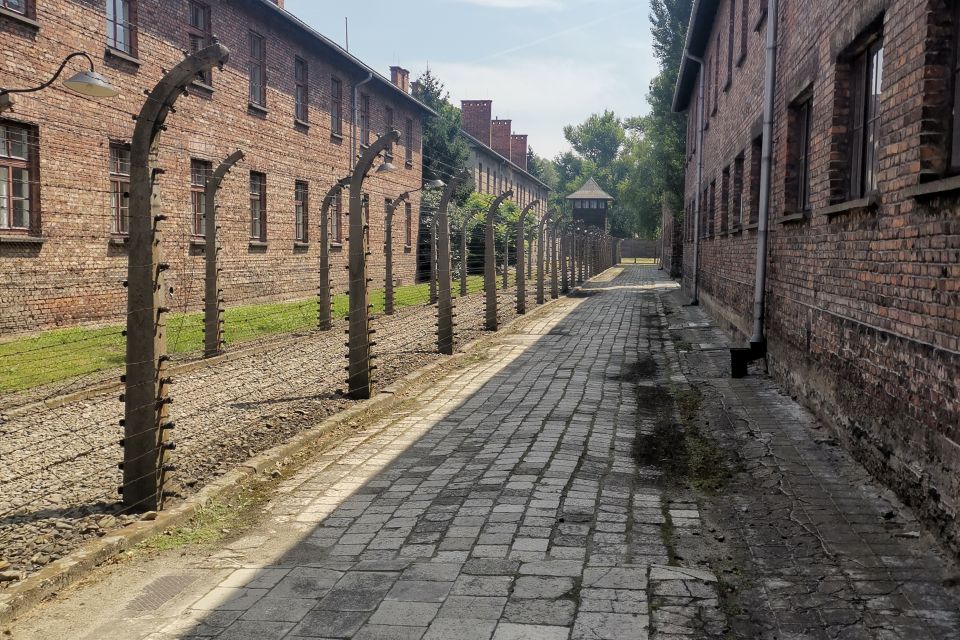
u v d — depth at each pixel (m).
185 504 5.30
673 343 14.59
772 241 10.20
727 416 8.03
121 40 15.59
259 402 8.88
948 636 3.51
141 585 4.18
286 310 18.30
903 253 5.38
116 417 8.06
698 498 5.49
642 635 3.53
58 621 3.77
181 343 12.98
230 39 19.64
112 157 14.84
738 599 3.89
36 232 12.72
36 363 10.18
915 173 5.17
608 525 4.95
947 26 5.01
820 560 4.35
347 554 4.56
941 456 4.63
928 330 4.92
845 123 7.34
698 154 22.25
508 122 63.41
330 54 25.34
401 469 6.35
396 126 32.38
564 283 29.78
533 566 4.31
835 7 7.35
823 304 7.56
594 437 7.32
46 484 5.89
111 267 14.01
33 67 13.02
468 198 41.44
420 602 3.89
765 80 10.62
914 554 4.42
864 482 5.73
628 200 60.25
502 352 13.61
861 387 6.25
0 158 12.48
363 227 9.21
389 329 16.72
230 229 19.70
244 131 20.38
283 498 5.65
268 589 4.09
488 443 7.16
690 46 21.25
